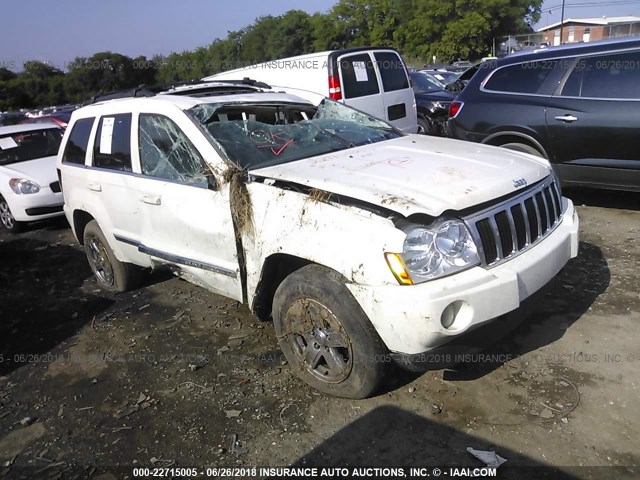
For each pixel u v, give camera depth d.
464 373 3.31
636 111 5.34
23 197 7.79
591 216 5.98
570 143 5.80
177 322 4.42
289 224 3.09
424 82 12.64
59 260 6.59
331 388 3.17
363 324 2.85
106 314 4.72
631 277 4.36
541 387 3.11
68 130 5.18
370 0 48.56
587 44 5.86
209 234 3.61
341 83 8.06
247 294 3.53
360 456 2.75
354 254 2.79
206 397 3.36
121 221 4.46
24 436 3.18
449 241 2.73
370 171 3.21
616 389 3.03
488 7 45.34
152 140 4.10
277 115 4.50
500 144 6.43
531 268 2.98
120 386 3.59
